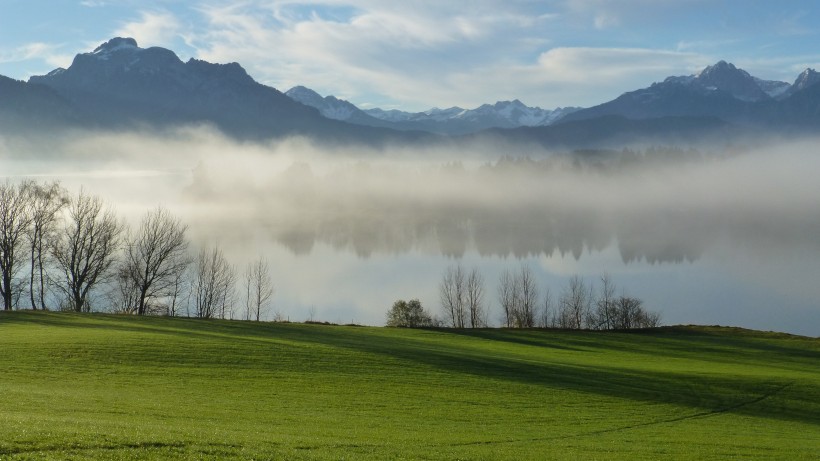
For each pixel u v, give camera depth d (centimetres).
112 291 11269
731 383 6103
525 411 4647
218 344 6172
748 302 14750
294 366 5547
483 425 4169
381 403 4597
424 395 4909
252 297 13738
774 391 5900
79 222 9738
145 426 3181
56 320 7544
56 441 2648
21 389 4200
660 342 9525
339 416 4122
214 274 12200
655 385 5853
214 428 3406
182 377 4988
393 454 3109
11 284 9881
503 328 10300
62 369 4988
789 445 4053
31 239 9738
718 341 9681
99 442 2703
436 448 3347
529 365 6369
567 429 4209
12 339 5975
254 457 2767
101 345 5797
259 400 4441
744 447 3912
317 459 2847
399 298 14075
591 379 5884
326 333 8238
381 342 7606
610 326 13238
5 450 2481
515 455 3325
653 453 3631
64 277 10050
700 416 4950
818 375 6944
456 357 6481
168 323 8019
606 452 3588
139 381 4794
